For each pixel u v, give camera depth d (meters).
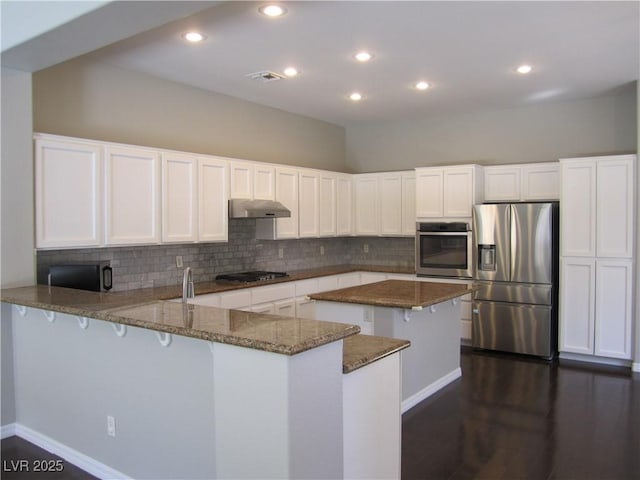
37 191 3.56
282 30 3.59
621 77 4.80
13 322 3.41
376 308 3.83
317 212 6.25
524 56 4.18
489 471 2.94
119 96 4.51
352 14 3.31
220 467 2.06
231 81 4.93
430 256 6.08
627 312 4.97
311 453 1.92
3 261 3.39
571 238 5.21
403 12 3.28
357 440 2.30
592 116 5.66
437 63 4.36
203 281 5.22
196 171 4.69
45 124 3.99
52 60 3.28
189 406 2.41
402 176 6.54
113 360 2.77
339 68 4.50
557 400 4.09
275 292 5.30
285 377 1.82
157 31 3.62
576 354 5.28
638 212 4.86
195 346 2.37
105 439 2.85
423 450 3.21
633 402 4.04
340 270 6.49
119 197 4.07
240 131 5.70
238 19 3.39
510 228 5.48
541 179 5.68
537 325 5.36
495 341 5.61
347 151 7.46
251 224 5.84
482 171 6.02
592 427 3.55
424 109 6.21
